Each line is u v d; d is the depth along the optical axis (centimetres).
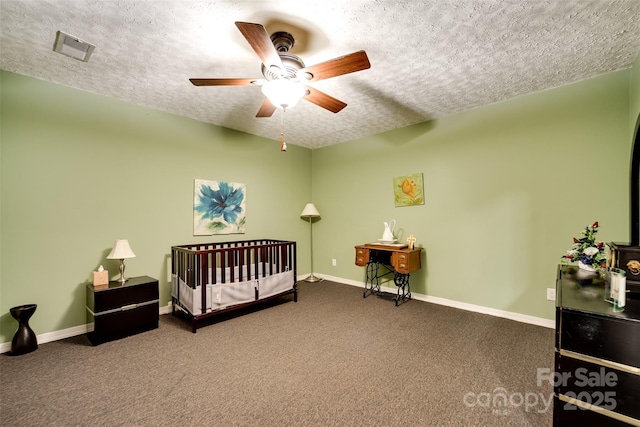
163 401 179
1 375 207
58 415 166
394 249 365
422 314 331
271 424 159
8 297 246
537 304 296
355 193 469
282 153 485
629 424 118
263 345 255
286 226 491
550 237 287
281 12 173
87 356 236
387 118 370
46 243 265
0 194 243
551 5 168
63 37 198
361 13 175
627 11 171
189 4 166
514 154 307
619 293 131
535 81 269
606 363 123
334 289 446
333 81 268
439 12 174
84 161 287
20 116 253
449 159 359
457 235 353
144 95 298
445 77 260
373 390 190
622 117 249
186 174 364
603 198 259
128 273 314
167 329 292
